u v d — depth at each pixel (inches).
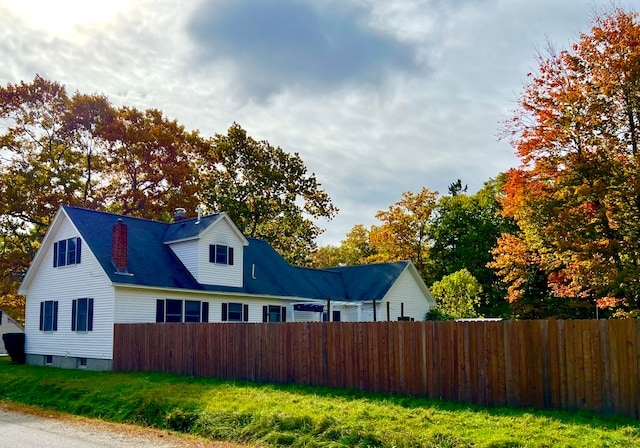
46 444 427.5
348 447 382.3
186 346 744.3
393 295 1325.0
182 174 1599.4
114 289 892.6
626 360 431.8
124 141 1541.6
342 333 594.6
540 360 470.3
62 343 983.0
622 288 791.1
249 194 1822.1
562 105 848.9
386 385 556.7
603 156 808.9
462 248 1727.4
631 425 402.3
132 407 554.9
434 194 1899.6
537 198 839.1
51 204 1402.6
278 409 484.1
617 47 812.0
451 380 515.5
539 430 392.8
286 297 1183.6
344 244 2481.5
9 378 795.4
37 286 1066.1
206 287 1028.5
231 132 1811.0
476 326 505.7
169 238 1083.3
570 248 803.4
